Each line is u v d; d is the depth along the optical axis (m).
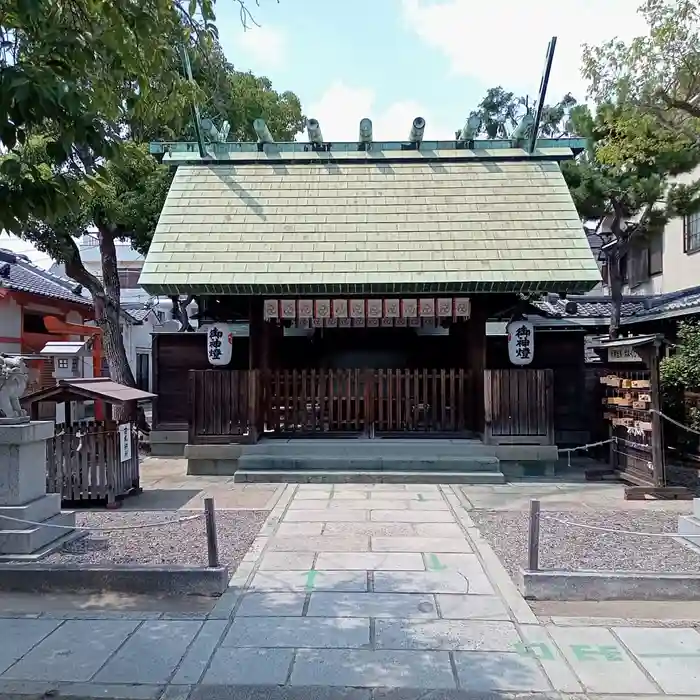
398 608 5.32
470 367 12.29
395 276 10.55
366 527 7.78
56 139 4.24
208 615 5.23
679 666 4.37
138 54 5.12
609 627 4.99
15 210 3.93
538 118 12.71
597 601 5.53
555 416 13.05
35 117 3.80
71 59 4.30
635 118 11.52
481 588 5.76
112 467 8.89
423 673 4.27
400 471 10.64
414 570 6.22
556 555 6.53
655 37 10.67
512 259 10.84
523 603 5.43
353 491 9.84
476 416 11.71
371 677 4.22
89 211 13.02
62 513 7.26
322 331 15.20
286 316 11.59
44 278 20.38
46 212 4.04
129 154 6.84
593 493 9.76
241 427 11.36
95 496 8.89
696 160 13.26
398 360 15.24
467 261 10.80
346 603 5.43
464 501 9.18
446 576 6.06
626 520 8.00
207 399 11.39
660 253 18.47
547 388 11.08
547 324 15.39
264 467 10.83
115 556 6.56
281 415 11.93
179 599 5.64
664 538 7.10
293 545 7.05
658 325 14.61
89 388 9.05
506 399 11.10
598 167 14.34
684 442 11.19
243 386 11.39
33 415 9.02
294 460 10.81
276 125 17.23
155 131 13.38
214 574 5.72
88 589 5.81
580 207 14.92
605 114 12.65
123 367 15.30
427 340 15.18
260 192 12.35
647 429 9.62
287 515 8.37
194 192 12.33
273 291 10.61
